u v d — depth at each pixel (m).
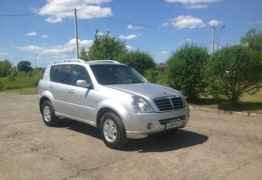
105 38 24.94
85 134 8.00
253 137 7.41
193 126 8.68
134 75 8.16
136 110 6.12
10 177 5.15
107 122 6.64
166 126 6.36
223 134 7.73
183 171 5.23
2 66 46.56
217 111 11.44
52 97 8.60
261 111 11.10
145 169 5.36
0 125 9.47
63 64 8.50
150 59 20.30
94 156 6.14
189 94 13.78
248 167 5.39
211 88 12.91
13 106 14.29
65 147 6.82
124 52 23.03
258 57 12.07
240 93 12.59
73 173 5.27
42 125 9.30
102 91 6.86
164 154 6.16
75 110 7.71
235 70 11.99
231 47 12.23
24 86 30.14
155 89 6.81
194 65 13.51
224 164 5.55
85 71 7.61
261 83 12.69
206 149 6.45
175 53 14.25
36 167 5.60
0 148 6.86
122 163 5.69
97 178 5.03
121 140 6.35
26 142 7.33
